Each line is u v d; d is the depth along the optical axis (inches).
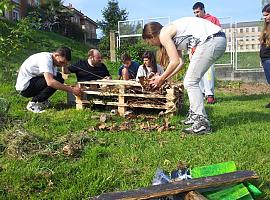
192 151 87.7
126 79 162.1
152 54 143.5
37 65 134.7
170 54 100.9
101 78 159.6
